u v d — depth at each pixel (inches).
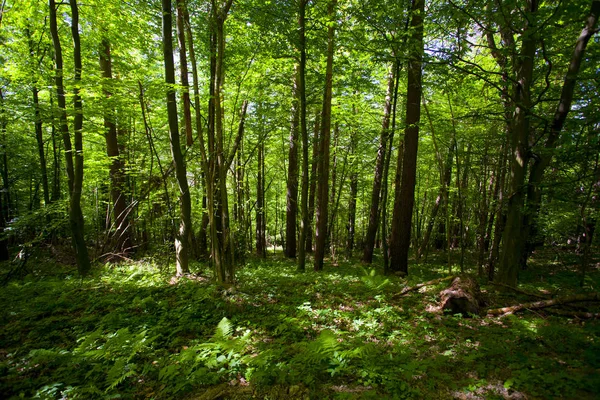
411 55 265.7
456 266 458.9
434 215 553.9
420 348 153.3
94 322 195.9
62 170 561.3
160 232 466.9
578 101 257.9
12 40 381.1
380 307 216.1
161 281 288.8
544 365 132.0
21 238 406.6
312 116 551.2
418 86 321.1
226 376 137.1
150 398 124.6
